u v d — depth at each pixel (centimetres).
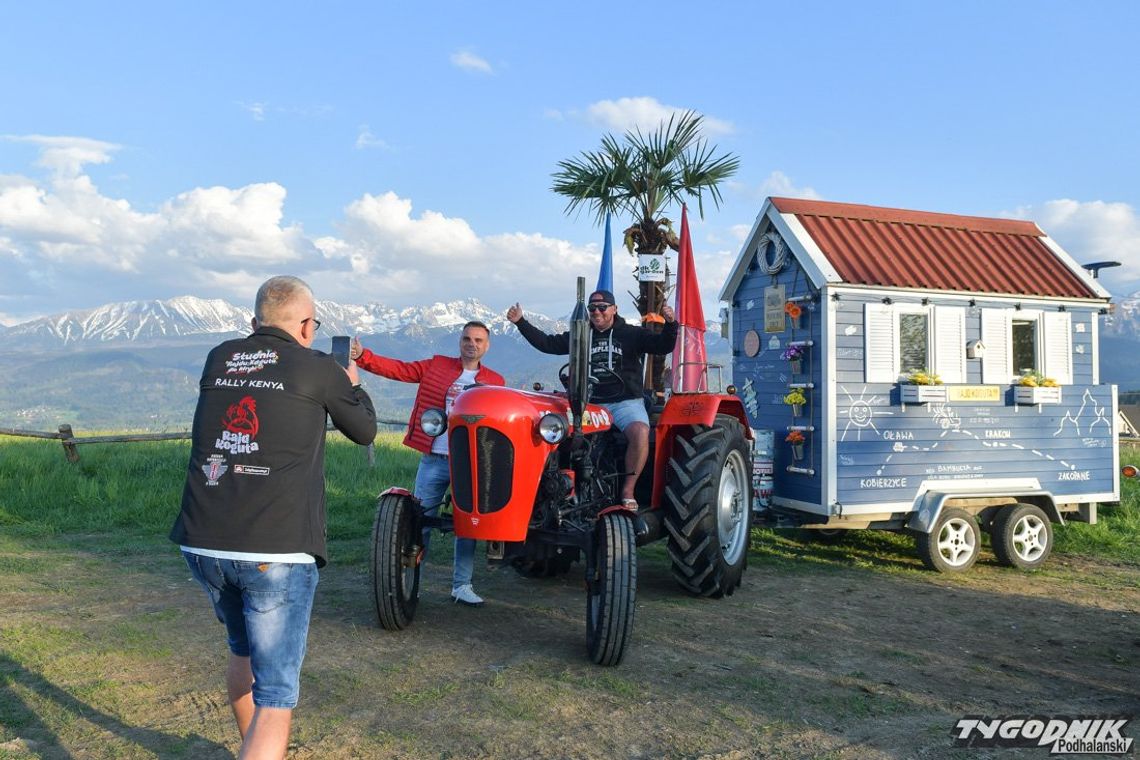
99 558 734
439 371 604
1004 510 771
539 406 514
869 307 757
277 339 302
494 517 496
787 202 816
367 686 434
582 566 753
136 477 1082
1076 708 421
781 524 796
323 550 288
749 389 863
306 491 285
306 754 353
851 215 827
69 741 361
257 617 276
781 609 609
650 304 980
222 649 486
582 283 509
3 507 925
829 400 744
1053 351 825
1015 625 576
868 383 758
